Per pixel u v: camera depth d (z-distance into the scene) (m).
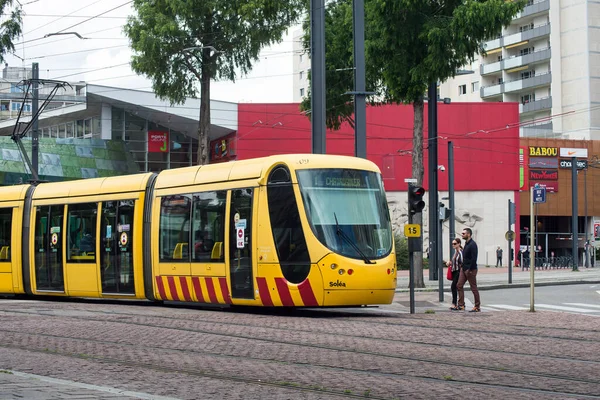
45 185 27.72
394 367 11.63
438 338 15.20
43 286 26.98
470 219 69.75
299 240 19.44
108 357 12.53
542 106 90.88
